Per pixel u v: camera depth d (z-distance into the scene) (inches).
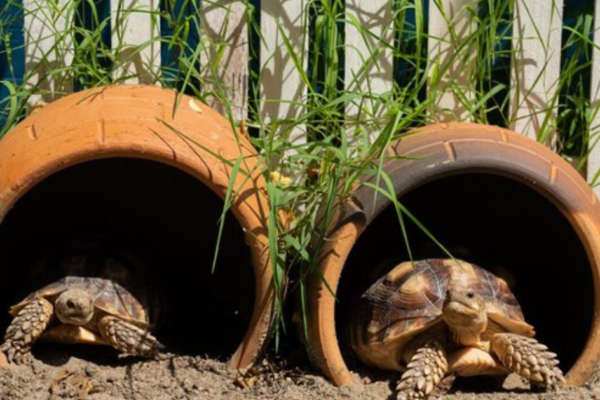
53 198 164.6
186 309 168.2
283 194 140.5
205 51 164.9
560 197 138.6
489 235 165.8
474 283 140.3
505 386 142.0
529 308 159.0
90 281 145.1
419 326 135.0
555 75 171.0
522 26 169.9
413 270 142.7
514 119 171.3
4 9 169.6
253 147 151.5
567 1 177.9
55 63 169.3
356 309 145.1
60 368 140.2
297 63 160.4
